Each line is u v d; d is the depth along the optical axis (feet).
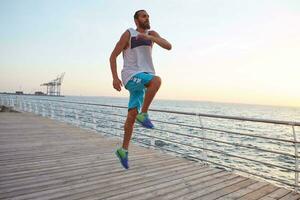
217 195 12.16
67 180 13.69
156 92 7.82
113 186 13.00
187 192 12.45
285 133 101.50
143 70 8.18
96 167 16.31
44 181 13.46
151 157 19.27
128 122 8.89
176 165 17.19
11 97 74.18
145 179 14.21
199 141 69.92
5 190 12.07
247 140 81.35
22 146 22.24
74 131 31.86
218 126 113.91
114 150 21.57
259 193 12.53
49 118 46.42
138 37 7.68
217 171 15.97
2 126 34.32
